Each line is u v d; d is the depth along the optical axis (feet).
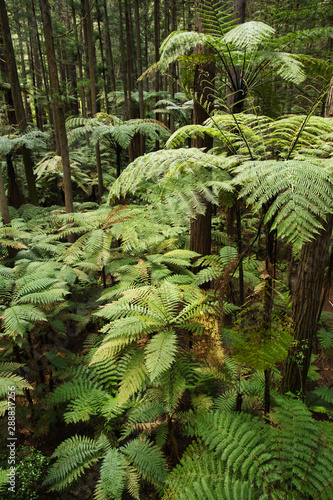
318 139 6.17
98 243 12.82
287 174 4.17
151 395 9.53
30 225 19.38
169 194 6.07
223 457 6.62
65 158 16.31
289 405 7.32
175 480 6.95
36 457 8.61
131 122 19.63
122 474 7.78
